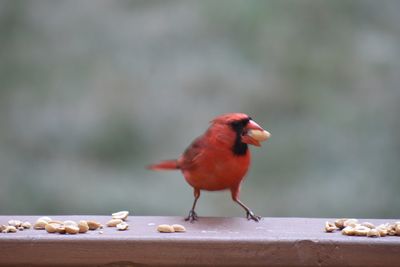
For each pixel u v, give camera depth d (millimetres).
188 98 13125
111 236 4426
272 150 12062
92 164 12609
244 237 4430
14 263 4406
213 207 11453
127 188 11883
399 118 12484
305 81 12906
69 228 4535
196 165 5812
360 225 4746
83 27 13648
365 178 11766
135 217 5230
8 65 13273
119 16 13766
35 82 13211
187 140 12867
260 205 11562
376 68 12953
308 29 13227
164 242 4383
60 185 12109
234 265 4406
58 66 13383
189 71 13266
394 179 11797
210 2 13531
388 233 4582
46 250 4395
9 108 13008
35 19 13656
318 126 12430
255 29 13297
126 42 13570
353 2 13336
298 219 5223
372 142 12188
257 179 11805
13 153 12695
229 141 5695
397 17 13359
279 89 12922
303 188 11766
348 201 11586
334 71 12953
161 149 12797
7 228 4609
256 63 13180
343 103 12648
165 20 13656
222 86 13125
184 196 11617
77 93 13156
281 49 13164
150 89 13203
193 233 4578
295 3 13312
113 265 4402
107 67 13383
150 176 12047
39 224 4770
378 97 12734
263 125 12688
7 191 12070
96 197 11812
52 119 12953
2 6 13570
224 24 13469
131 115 12992
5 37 13484
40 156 12711
